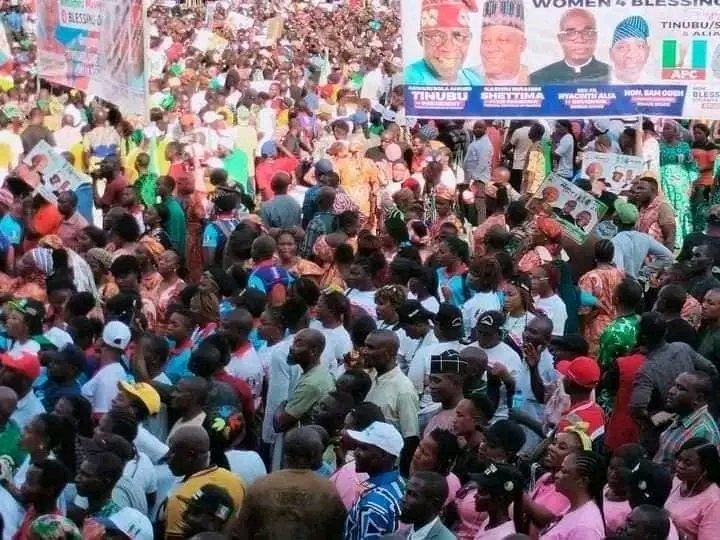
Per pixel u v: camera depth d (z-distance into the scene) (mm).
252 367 11297
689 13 17500
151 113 22281
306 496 8172
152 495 9086
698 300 12820
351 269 12930
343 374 10391
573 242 14938
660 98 17703
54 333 11375
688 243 14711
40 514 8094
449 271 13828
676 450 9328
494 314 10875
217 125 22094
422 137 22125
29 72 29219
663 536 7582
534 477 9172
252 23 46406
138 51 17500
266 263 13461
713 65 17578
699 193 20047
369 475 8445
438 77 17859
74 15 18234
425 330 11383
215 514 8148
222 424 9242
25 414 9773
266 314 11648
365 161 19422
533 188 20906
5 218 15453
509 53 17703
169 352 11047
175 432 8820
